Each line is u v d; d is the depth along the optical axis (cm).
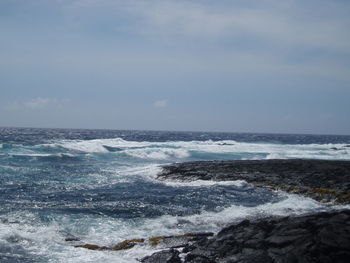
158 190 1841
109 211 1380
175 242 989
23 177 2120
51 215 1291
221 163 2634
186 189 1867
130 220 1254
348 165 2494
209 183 2053
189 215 1335
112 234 1100
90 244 995
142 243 994
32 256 883
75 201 1550
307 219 891
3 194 1644
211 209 1431
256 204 1546
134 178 2245
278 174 2166
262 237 864
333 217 883
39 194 1680
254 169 2355
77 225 1183
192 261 823
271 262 771
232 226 969
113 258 884
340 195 1623
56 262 849
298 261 758
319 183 1888
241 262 786
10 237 1011
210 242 900
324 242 783
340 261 753
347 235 796
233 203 1551
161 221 1239
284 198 1673
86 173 2381
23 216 1263
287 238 827
